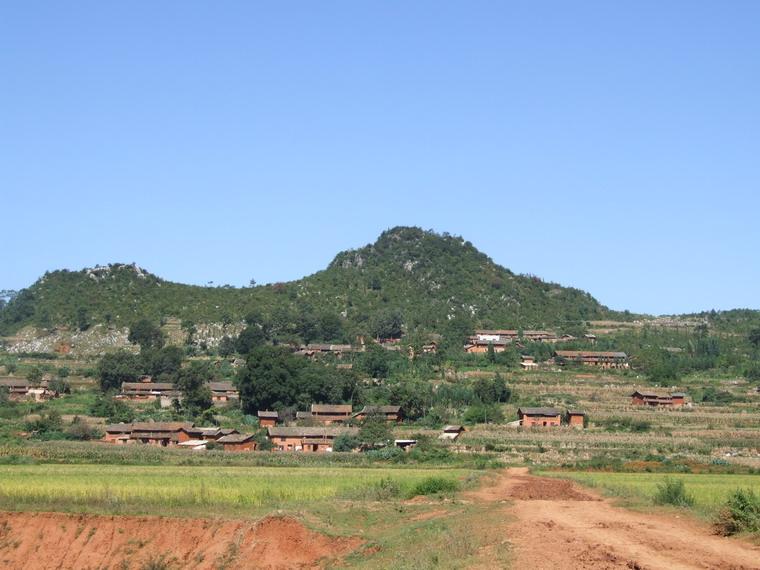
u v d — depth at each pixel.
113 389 193.38
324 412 161.38
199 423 161.12
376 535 54.31
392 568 42.91
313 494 74.00
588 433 146.00
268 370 169.50
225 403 180.88
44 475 92.62
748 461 116.25
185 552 61.78
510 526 47.75
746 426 151.88
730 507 46.81
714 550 41.03
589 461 113.94
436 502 65.56
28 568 64.25
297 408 168.38
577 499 64.81
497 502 61.19
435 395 172.50
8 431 145.12
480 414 159.88
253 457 119.69
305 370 174.88
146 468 104.31
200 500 71.81
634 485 80.50
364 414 159.75
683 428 149.38
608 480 86.56
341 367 194.12
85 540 65.50
